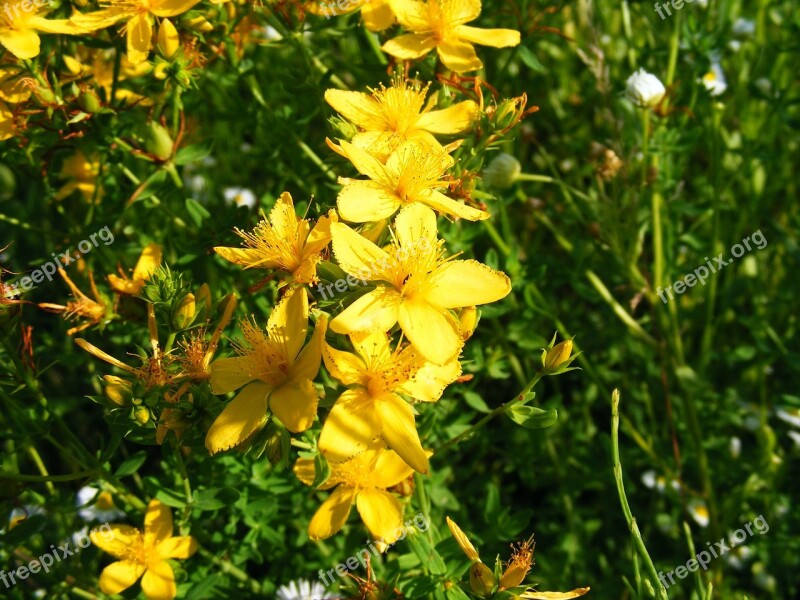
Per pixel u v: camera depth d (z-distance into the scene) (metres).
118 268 0.16
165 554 0.15
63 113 0.15
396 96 0.14
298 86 0.17
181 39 0.16
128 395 0.13
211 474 0.16
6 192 0.23
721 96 0.22
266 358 0.12
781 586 0.19
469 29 0.16
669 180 0.19
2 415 0.17
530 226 0.22
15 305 0.14
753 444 0.21
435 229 0.13
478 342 0.18
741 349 0.20
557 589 0.18
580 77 0.23
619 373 0.21
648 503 0.20
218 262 0.17
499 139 0.15
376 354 0.12
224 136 0.23
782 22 0.21
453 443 0.14
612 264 0.19
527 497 0.21
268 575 0.17
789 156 0.22
